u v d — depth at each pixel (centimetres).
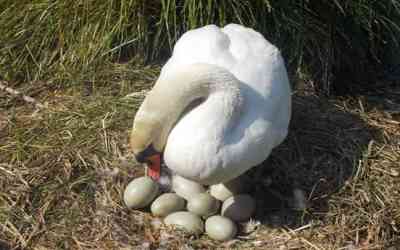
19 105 340
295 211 293
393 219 291
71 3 358
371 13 353
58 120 326
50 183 298
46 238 283
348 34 365
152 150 265
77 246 281
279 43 348
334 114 334
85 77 347
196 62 272
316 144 314
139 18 351
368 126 330
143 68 353
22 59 357
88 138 315
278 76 283
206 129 259
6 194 293
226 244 283
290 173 303
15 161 307
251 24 345
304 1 353
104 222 288
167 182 297
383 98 356
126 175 301
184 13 346
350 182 301
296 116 327
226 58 280
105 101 334
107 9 354
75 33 358
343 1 354
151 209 292
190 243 282
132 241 283
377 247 284
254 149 267
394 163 311
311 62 354
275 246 283
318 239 285
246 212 289
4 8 368
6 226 285
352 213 292
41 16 358
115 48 348
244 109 267
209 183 269
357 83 366
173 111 261
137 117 264
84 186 298
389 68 379
